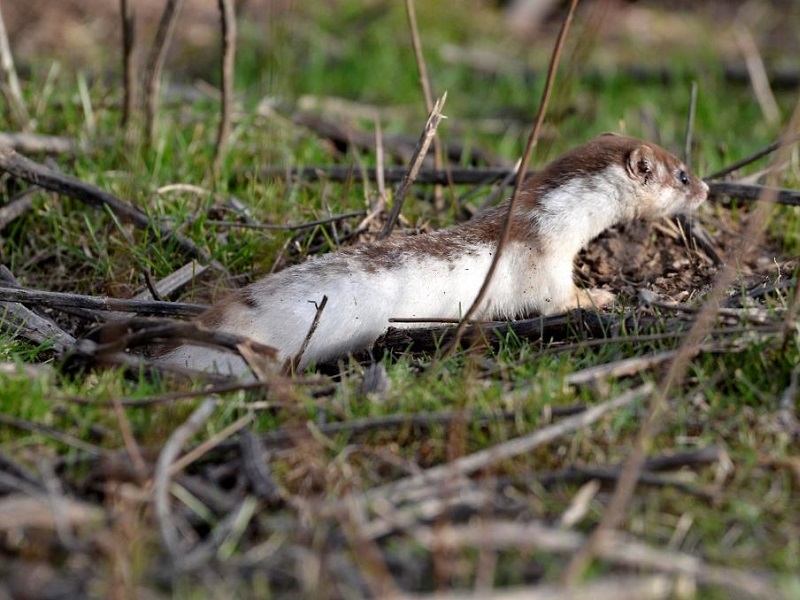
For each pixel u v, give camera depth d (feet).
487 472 24.58
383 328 32.89
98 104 48.32
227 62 42.42
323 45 68.95
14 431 26.55
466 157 49.55
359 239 39.01
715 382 28.58
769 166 43.45
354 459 26.30
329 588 21.89
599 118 62.69
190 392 27.73
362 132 51.72
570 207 36.35
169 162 44.52
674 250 39.06
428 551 22.88
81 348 29.76
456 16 76.18
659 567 22.39
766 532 24.07
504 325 32.37
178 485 24.77
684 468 25.59
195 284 37.19
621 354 30.66
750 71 63.00
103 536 22.56
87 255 38.70
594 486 24.62
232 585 22.11
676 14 82.07
